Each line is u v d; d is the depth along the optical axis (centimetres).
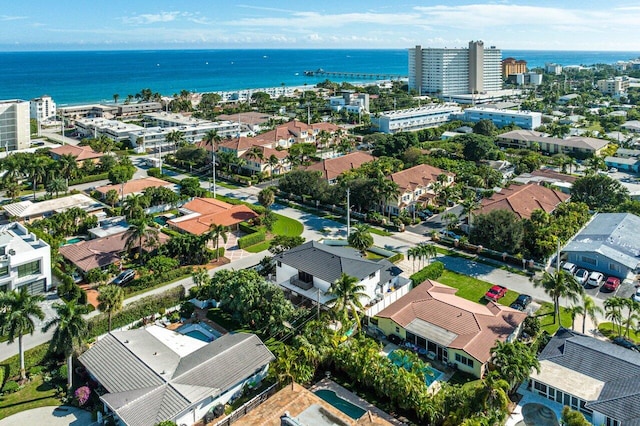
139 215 11881
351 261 8731
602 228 11062
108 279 9469
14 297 6500
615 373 6141
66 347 6209
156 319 8131
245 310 7756
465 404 5478
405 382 5916
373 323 7950
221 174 17225
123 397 5856
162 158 19388
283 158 17475
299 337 6825
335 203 13575
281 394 5912
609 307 7700
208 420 5944
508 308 7844
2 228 10319
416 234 11975
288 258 9031
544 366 6450
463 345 6794
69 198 13475
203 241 10256
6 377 6612
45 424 5869
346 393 6391
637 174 17288
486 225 10500
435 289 8375
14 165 14388
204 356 6556
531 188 13062
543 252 10019
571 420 5416
